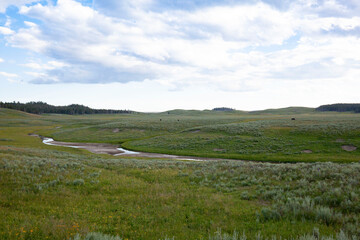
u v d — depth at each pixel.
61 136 74.75
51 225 6.31
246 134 54.94
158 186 12.13
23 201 8.71
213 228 6.50
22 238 5.45
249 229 6.41
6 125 115.81
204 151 44.06
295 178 12.22
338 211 7.40
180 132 69.19
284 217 7.08
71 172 14.30
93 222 7.01
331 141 41.34
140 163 21.53
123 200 9.53
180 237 5.96
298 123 63.00
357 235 5.48
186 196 10.28
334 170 12.11
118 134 73.81
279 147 41.41
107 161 22.80
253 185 12.04
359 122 56.31
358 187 9.17
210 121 96.00
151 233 6.27
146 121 99.00
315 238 5.27
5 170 12.69
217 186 12.17
